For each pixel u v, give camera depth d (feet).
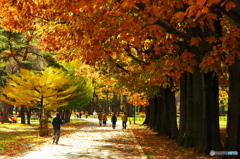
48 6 46.14
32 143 59.57
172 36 37.76
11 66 154.20
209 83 47.26
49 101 110.11
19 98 106.32
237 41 31.32
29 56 145.89
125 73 77.92
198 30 37.19
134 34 32.78
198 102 51.06
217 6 27.58
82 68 99.60
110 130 106.83
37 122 164.35
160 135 85.56
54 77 106.73
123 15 29.63
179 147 55.62
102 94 273.33
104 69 75.36
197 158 43.14
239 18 27.58
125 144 60.49
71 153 45.37
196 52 48.21
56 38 53.93
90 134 86.63
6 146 53.11
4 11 52.85
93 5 28.71
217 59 30.48
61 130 102.17
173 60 38.58
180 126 63.00
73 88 110.83
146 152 48.88
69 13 42.65
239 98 36.99
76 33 32.89
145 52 62.23
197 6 22.16
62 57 63.10
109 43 33.91
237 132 37.22
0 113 143.95
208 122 47.44
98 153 46.06
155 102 116.88
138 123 170.81
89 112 309.83
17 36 130.11
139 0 28.43
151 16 29.43
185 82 63.36
